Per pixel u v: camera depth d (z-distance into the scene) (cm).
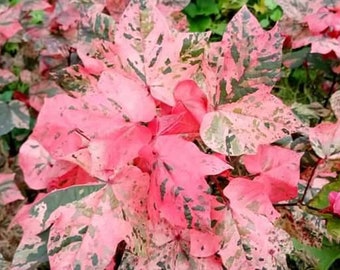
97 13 39
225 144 29
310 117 47
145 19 31
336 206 30
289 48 49
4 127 56
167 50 31
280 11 79
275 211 31
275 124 31
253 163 32
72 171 33
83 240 29
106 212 29
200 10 80
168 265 31
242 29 32
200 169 28
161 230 30
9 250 54
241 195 31
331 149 33
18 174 61
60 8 57
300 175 37
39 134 29
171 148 28
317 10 47
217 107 31
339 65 49
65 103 29
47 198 29
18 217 36
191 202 27
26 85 63
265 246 30
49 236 29
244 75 32
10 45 65
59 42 56
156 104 31
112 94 29
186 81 30
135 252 29
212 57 33
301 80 67
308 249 41
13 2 65
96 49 35
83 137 30
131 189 29
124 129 28
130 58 31
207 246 30
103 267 28
